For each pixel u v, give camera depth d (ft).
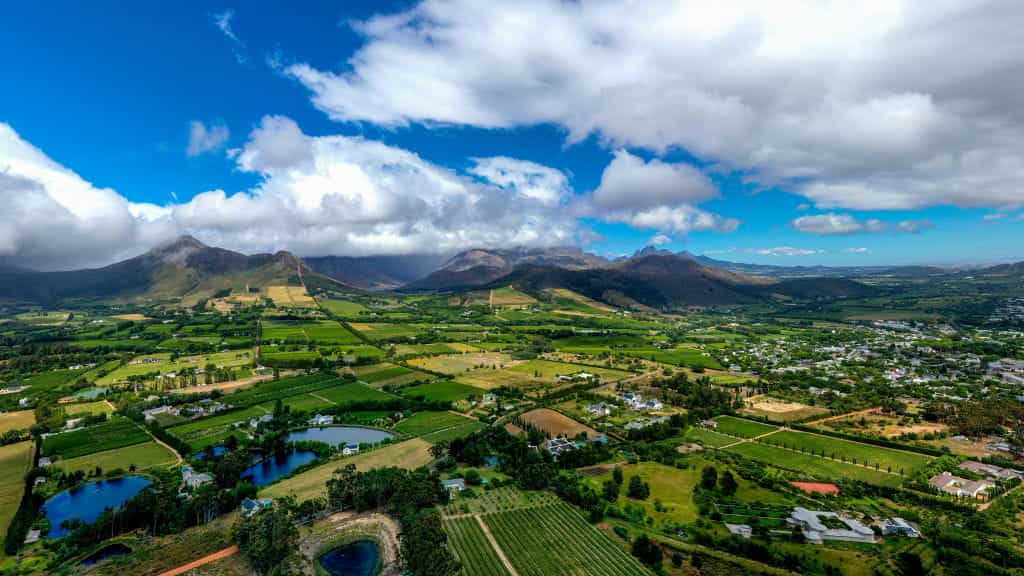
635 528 490.90
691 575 415.64
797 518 488.85
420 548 426.10
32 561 438.81
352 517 532.73
